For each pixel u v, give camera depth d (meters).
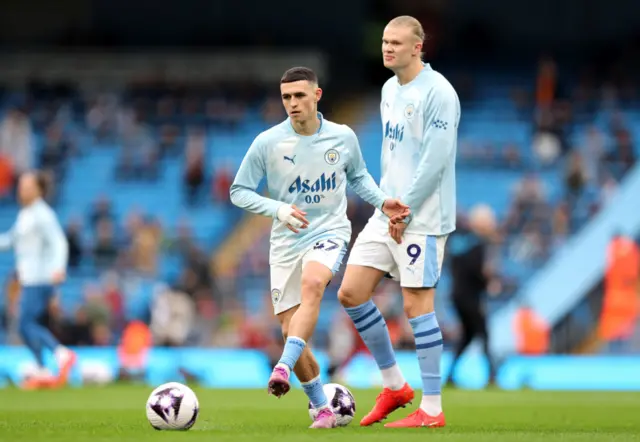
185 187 103.50
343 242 27.78
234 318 76.19
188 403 26.48
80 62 124.19
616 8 129.00
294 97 27.41
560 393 51.97
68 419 32.12
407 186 29.00
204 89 120.44
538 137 108.12
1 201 103.56
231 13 126.69
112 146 111.50
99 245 88.50
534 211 93.06
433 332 28.44
